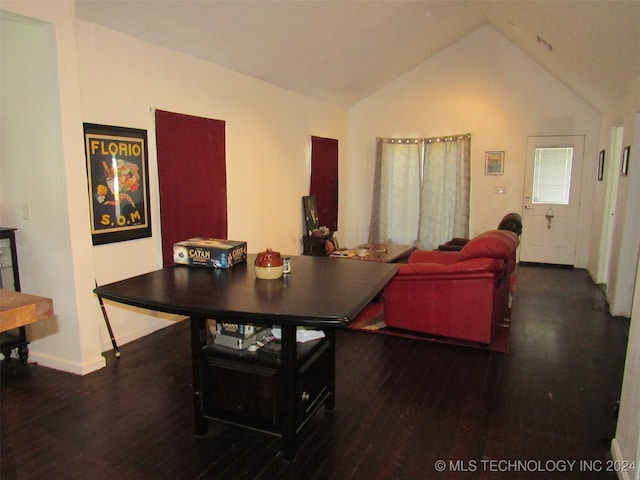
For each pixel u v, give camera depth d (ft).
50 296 10.07
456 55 22.20
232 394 7.27
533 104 21.36
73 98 9.39
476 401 8.88
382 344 11.91
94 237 10.85
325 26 14.28
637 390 6.28
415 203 23.82
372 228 24.32
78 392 9.23
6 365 10.51
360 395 9.16
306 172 20.63
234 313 5.94
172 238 12.99
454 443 7.50
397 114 23.62
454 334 11.85
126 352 11.34
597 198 19.99
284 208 18.99
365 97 23.99
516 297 16.44
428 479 6.61
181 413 8.44
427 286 12.01
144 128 12.06
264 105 17.15
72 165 9.48
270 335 7.65
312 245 19.63
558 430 7.87
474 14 19.10
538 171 21.70
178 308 6.21
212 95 14.43
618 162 17.58
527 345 11.82
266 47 14.34
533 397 9.04
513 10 15.53
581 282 18.75
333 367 8.44
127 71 11.45
